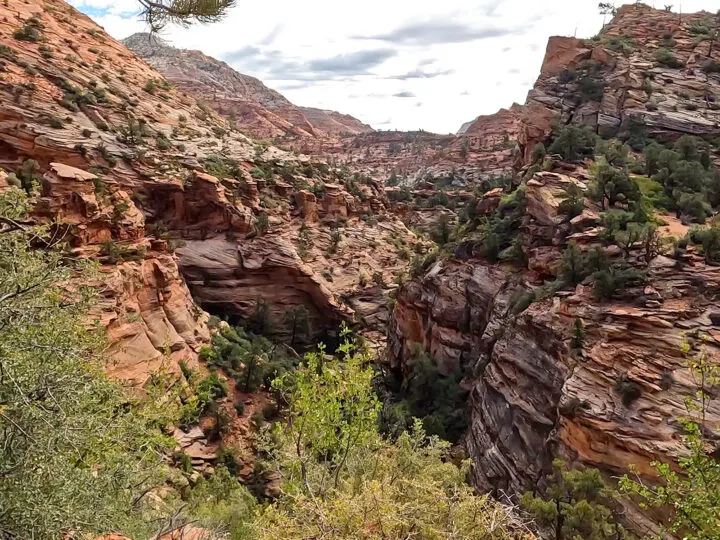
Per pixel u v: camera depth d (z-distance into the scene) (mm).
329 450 14562
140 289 37844
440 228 59781
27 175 41344
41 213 32312
